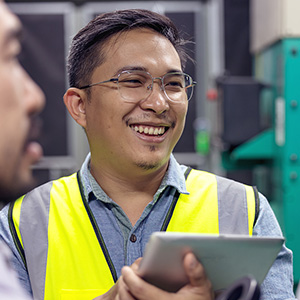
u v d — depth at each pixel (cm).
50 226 125
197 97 329
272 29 261
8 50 46
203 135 309
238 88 264
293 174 255
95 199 126
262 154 266
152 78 118
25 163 48
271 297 118
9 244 124
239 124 265
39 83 327
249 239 81
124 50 119
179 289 85
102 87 119
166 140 122
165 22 125
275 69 263
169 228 124
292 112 253
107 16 124
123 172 124
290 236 256
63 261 120
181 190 127
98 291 117
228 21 323
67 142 330
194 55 326
